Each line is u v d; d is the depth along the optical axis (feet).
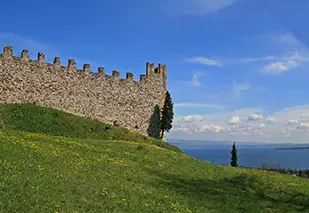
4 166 77.15
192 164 140.67
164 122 288.10
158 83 288.51
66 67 224.74
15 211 55.06
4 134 124.36
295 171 221.66
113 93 250.78
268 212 86.89
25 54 204.74
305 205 97.71
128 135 222.07
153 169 114.83
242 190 107.04
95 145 142.51
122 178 92.32
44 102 210.79
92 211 61.82
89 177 84.38
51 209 58.49
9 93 195.11
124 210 66.18
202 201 86.99
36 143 114.83
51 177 76.43
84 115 230.89
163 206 74.74
